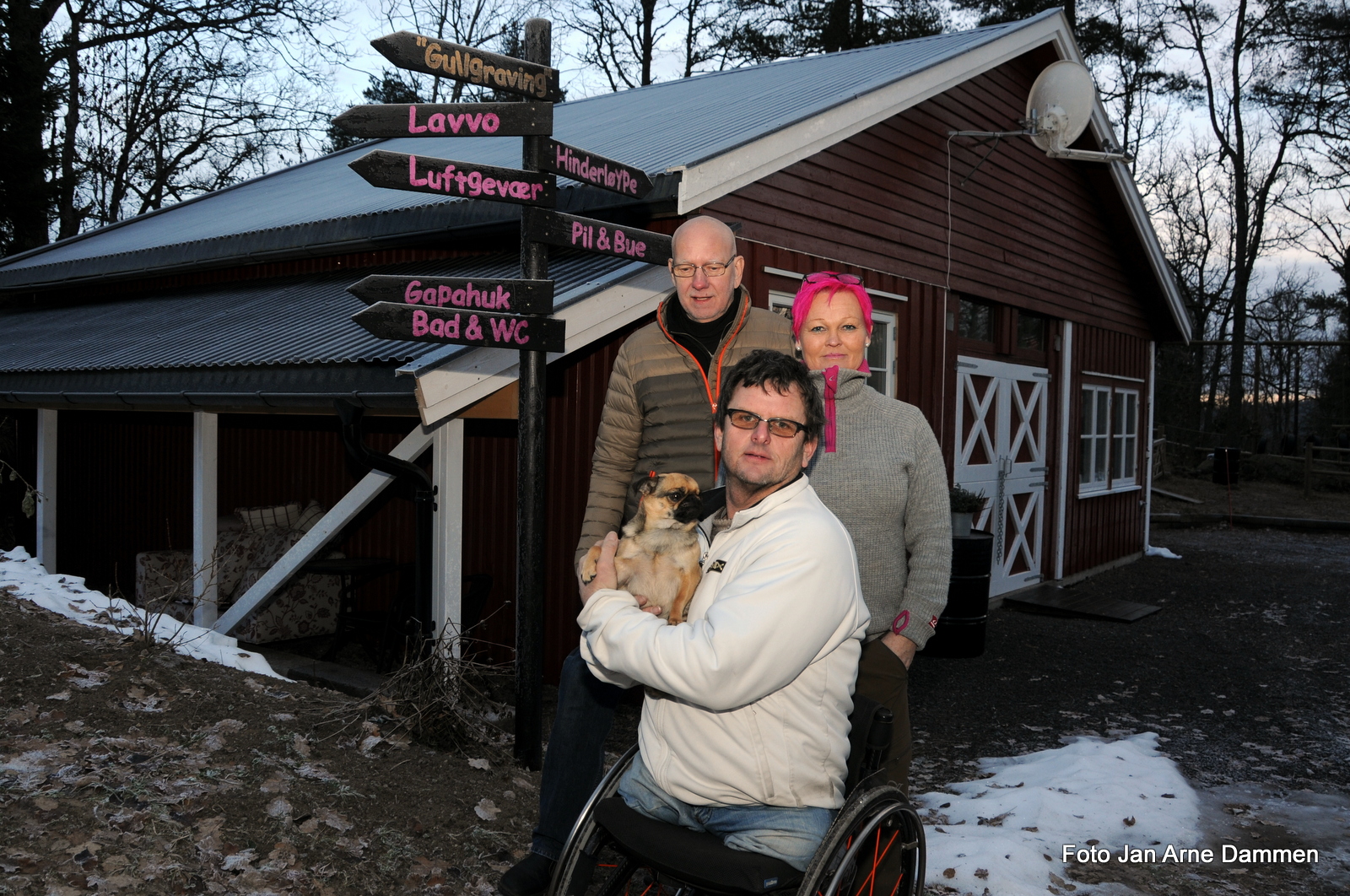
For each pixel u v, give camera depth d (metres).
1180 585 11.20
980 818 4.38
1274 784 5.00
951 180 8.91
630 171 4.55
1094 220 11.73
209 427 6.48
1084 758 5.09
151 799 3.25
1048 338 10.92
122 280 10.85
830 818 2.10
